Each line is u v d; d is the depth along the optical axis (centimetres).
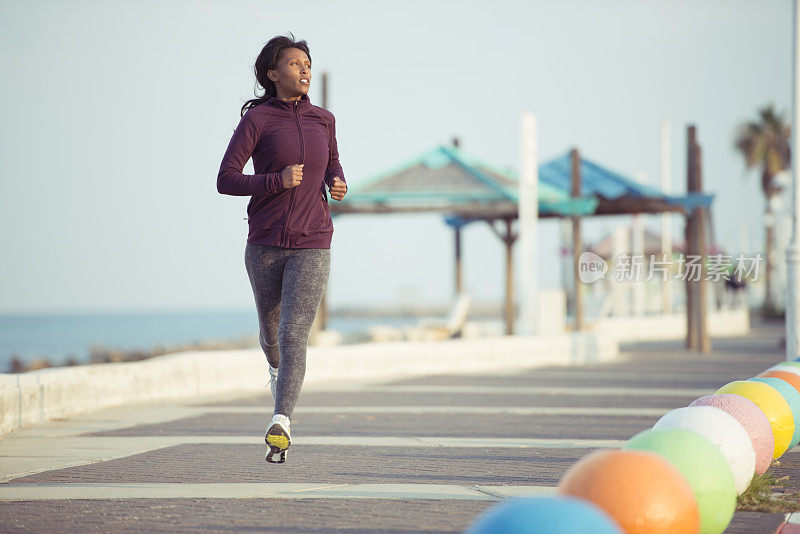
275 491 1286
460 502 1209
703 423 1152
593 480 781
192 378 2834
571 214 5269
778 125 14912
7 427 1966
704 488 927
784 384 1470
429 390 3014
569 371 3919
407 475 1422
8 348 15188
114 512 1148
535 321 4706
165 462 1554
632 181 5525
